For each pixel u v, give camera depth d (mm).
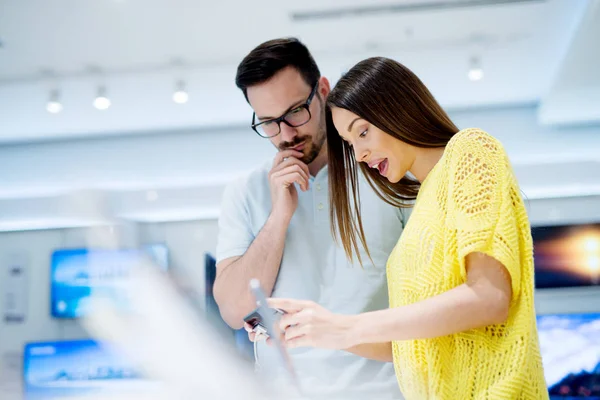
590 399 5309
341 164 1566
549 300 5590
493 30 3979
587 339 5379
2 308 5961
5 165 5871
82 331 5758
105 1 3504
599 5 3320
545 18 3820
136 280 5637
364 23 3865
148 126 5570
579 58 4062
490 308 1129
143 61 4238
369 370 1684
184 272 5652
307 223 1813
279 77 1742
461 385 1197
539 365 1197
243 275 1777
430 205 1283
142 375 5211
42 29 3779
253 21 3791
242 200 1923
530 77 4758
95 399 5379
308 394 1696
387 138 1354
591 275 5504
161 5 3564
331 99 1395
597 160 5367
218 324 3943
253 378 1820
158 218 5742
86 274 5734
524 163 5402
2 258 6004
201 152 5734
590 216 5523
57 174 5832
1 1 3451
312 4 3621
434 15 3789
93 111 5109
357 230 1660
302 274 1779
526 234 1188
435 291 1234
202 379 2654
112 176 5785
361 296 1735
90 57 4156
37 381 5691
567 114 5230
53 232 5969
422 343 1275
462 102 5305
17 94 4691
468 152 1221
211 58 4227
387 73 1354
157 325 5336
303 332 1200
